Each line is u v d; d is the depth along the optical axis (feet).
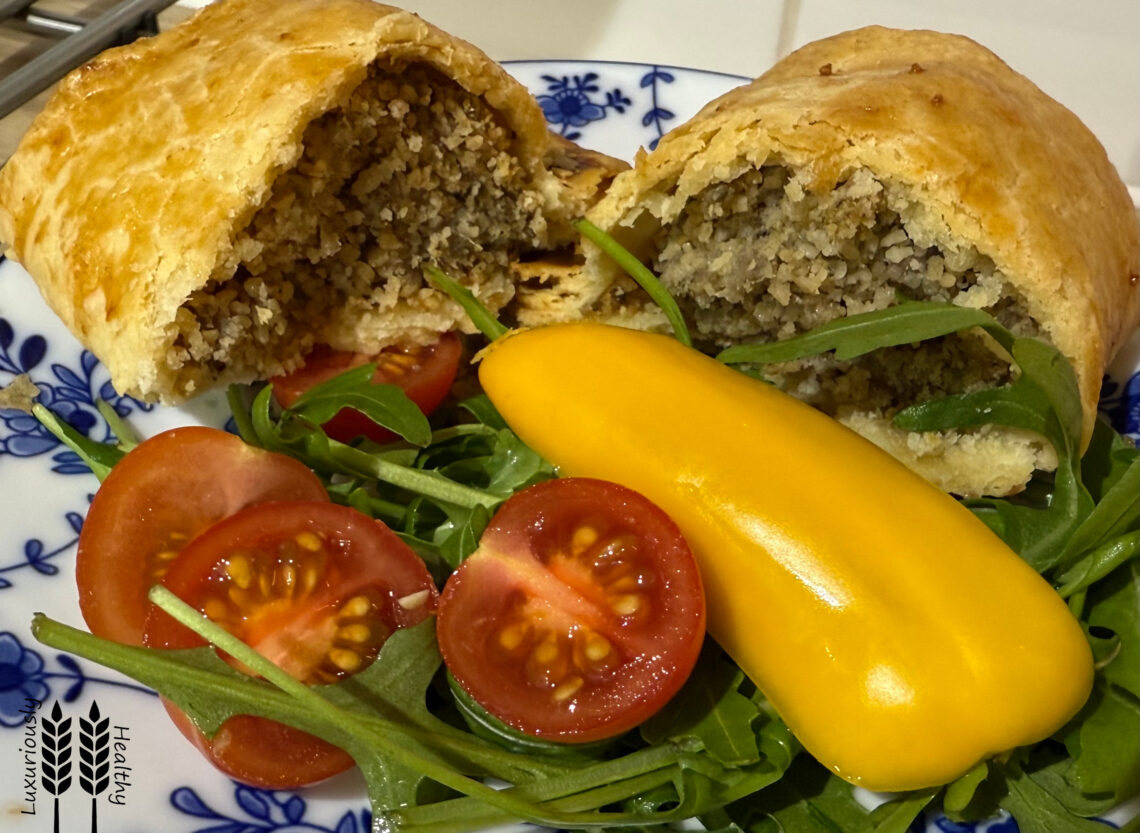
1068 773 0.33
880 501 0.32
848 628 0.30
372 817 0.32
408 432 0.39
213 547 0.33
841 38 0.50
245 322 0.43
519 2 0.85
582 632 0.32
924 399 0.43
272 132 0.39
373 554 0.34
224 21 0.47
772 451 0.33
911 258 0.41
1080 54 0.81
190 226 0.39
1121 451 0.41
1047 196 0.40
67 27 0.66
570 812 0.31
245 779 0.32
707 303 0.45
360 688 0.32
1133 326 0.46
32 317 0.46
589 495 0.33
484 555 0.33
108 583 0.35
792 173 0.41
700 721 0.33
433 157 0.45
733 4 0.85
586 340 0.39
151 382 0.40
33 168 0.45
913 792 0.31
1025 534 0.36
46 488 0.41
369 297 0.46
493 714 0.31
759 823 0.33
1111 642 0.34
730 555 0.32
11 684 0.34
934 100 0.40
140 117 0.43
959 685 0.29
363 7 0.43
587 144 0.59
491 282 0.48
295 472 0.37
